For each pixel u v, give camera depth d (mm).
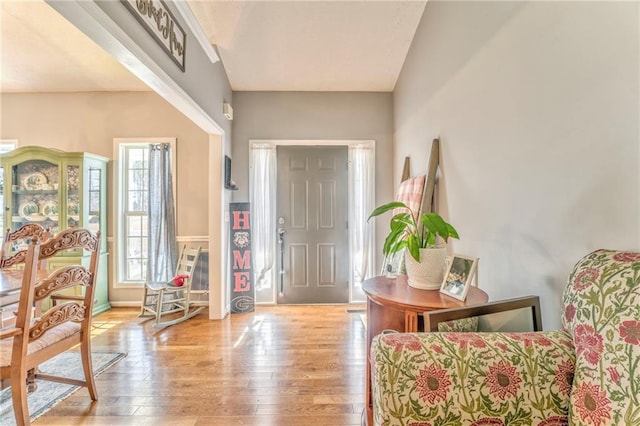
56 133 3510
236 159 3611
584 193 1040
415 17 2604
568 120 1102
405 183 2822
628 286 775
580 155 1054
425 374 860
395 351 887
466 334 956
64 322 1635
